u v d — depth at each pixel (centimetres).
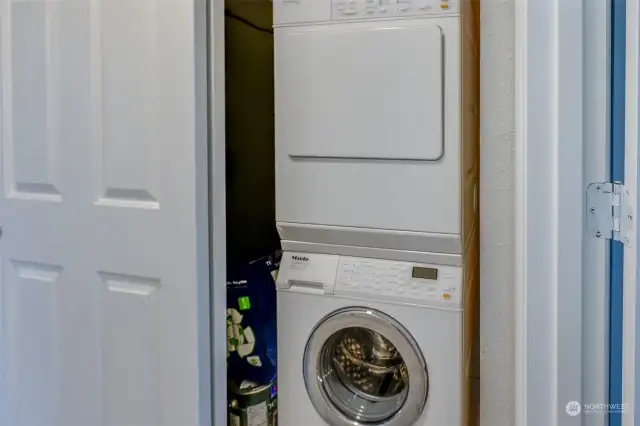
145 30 150
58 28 163
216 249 155
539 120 120
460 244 158
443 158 155
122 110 155
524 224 126
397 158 159
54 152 167
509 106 148
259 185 236
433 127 155
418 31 154
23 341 179
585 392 120
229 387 190
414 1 155
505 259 152
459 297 158
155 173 152
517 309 138
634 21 101
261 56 232
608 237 116
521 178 129
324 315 173
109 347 163
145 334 157
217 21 152
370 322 167
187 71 146
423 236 160
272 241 240
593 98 115
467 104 162
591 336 119
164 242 152
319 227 171
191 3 144
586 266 117
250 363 194
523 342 129
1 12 173
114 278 161
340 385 183
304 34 166
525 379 127
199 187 148
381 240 166
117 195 159
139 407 160
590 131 116
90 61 159
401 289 163
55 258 170
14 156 175
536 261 122
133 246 157
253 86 231
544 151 120
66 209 167
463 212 158
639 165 101
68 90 163
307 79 167
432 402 162
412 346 163
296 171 172
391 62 157
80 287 167
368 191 164
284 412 181
